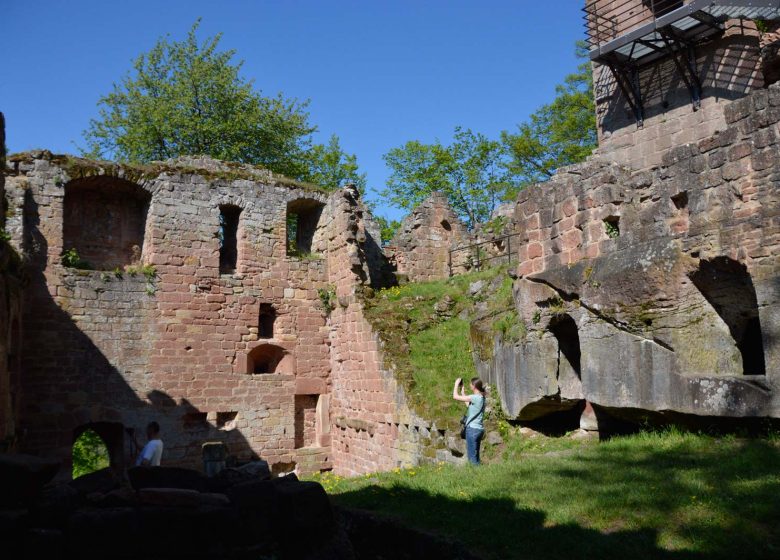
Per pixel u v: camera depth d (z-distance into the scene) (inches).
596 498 270.5
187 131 1227.2
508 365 483.5
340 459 756.0
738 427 325.1
